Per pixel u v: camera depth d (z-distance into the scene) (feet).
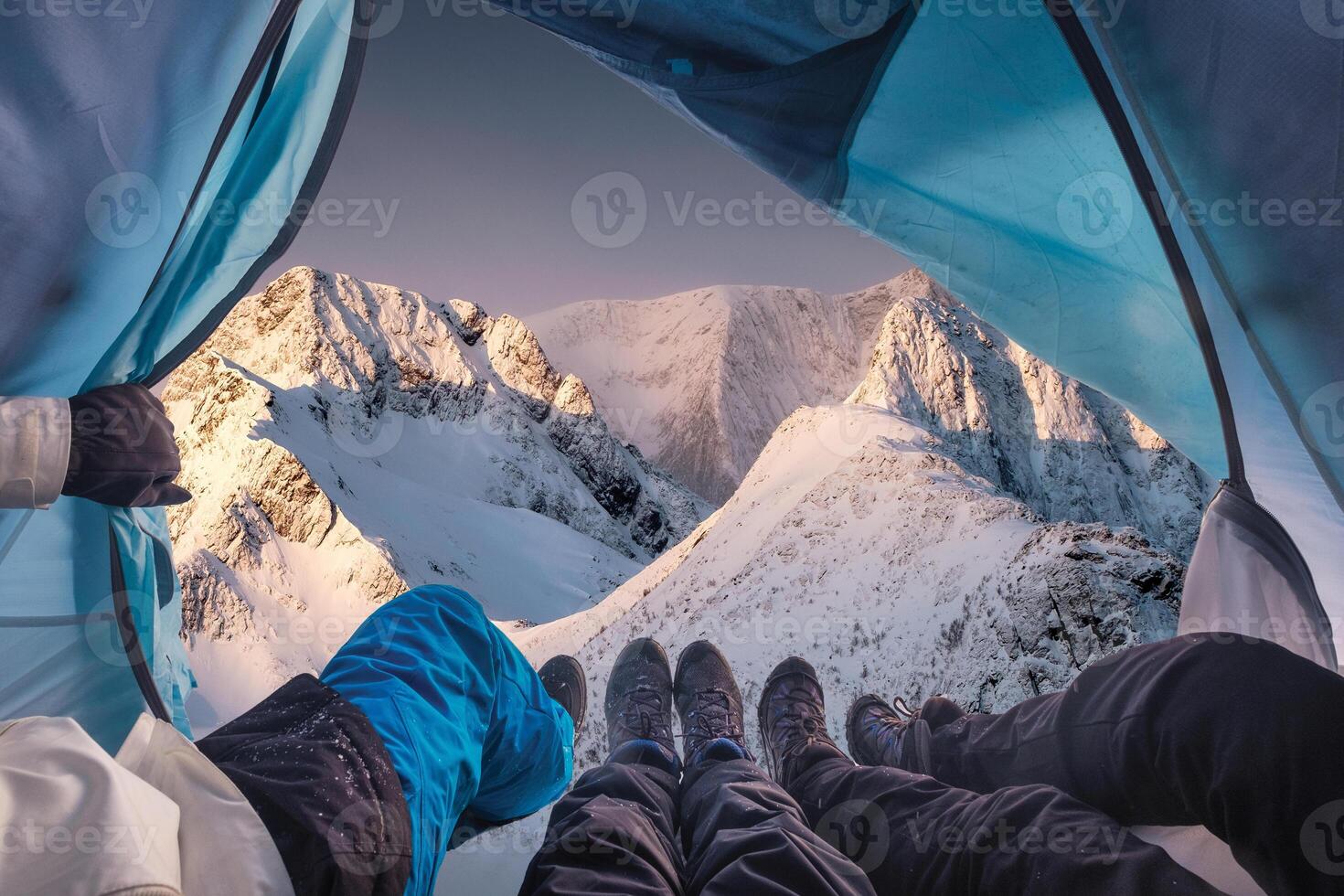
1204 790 1.79
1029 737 2.45
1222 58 2.81
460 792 2.04
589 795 2.56
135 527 3.26
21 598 3.12
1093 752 2.14
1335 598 3.43
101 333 2.76
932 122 3.81
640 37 3.75
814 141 3.99
